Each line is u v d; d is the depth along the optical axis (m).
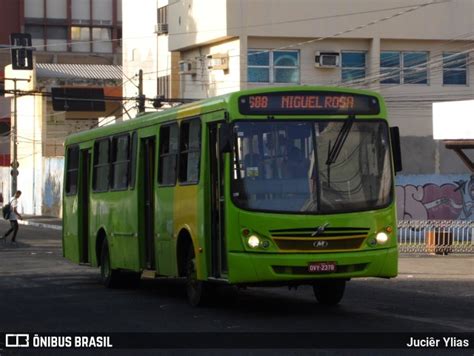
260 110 23.08
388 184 23.44
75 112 117.44
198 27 78.00
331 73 74.50
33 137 120.56
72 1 154.50
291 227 22.56
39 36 153.00
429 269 40.69
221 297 29.23
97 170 34.19
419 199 63.50
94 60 148.25
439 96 75.62
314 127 23.20
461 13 75.38
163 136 27.62
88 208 35.62
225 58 74.81
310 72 74.19
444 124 51.56
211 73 77.81
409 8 74.38
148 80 97.06
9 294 30.94
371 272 22.95
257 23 73.06
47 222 96.12
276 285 23.67
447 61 75.62
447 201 63.31
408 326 21.61
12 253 53.62
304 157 23.02
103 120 102.06
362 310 25.28
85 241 36.12
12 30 151.12
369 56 74.69
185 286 33.88
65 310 26.03
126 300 28.70
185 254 26.27
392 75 74.19
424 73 75.75
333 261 22.58
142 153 29.47
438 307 26.19
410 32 74.56
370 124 23.59
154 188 28.25
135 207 29.59
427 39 74.94
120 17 157.50
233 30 72.94
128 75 101.44
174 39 82.69
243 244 22.61
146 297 29.62
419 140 75.38
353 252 22.80
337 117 23.39
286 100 23.23
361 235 22.91
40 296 30.22
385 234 23.16
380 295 29.92
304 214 22.62
